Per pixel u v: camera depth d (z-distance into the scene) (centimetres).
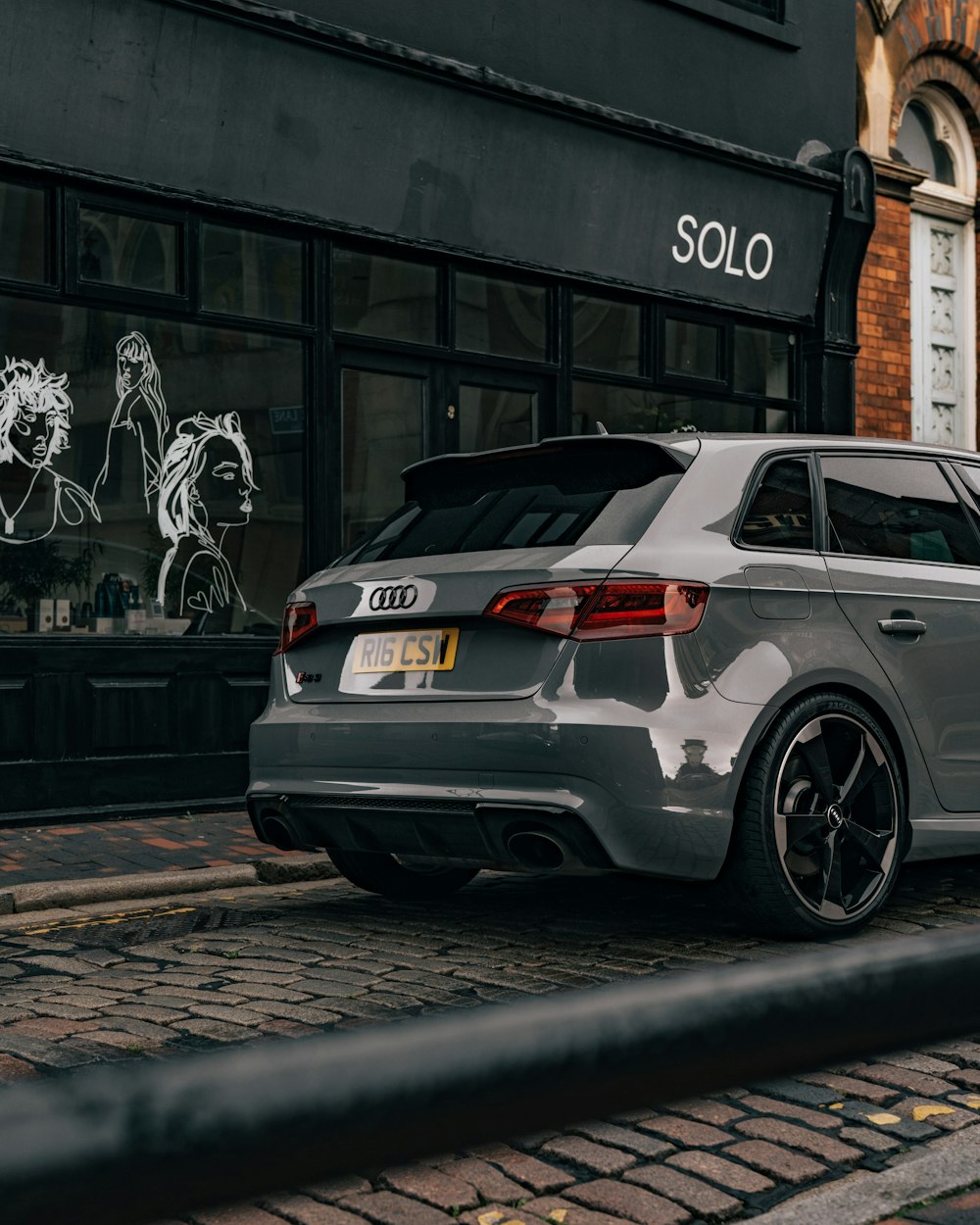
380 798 430
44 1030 344
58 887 539
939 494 509
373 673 445
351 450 852
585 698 400
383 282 865
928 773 464
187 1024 350
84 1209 36
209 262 791
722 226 1029
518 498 454
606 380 972
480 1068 41
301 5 814
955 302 1290
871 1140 273
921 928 457
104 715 746
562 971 402
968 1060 326
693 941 440
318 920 490
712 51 1030
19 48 712
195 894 568
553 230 937
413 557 456
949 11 1232
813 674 430
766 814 415
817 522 459
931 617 471
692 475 435
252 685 802
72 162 736
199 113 777
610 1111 43
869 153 1177
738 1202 242
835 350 1097
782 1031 46
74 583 748
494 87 888
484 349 909
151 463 775
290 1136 38
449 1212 237
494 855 413
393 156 854
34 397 734
